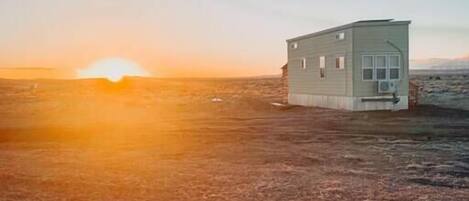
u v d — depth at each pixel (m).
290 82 31.41
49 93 55.38
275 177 8.62
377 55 23.33
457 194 7.31
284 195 7.28
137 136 15.65
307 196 7.21
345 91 24.14
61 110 29.16
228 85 93.19
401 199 7.02
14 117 24.62
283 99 36.12
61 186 7.88
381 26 23.31
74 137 15.49
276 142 13.95
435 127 17.52
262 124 19.81
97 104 33.91
